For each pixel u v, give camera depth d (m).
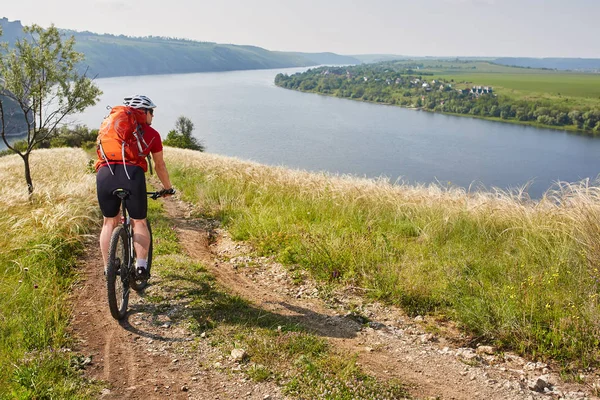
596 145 175.00
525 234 6.30
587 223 5.83
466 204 8.16
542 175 120.56
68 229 6.74
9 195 9.03
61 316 3.95
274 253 6.63
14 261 5.05
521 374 3.41
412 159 142.25
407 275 5.17
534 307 4.10
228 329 3.94
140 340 3.69
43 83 10.29
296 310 4.61
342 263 5.75
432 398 3.07
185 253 6.84
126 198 3.94
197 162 21.11
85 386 2.97
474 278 4.98
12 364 3.05
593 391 3.17
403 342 3.97
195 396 2.97
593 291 4.38
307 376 3.19
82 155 26.17
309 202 9.63
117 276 4.09
